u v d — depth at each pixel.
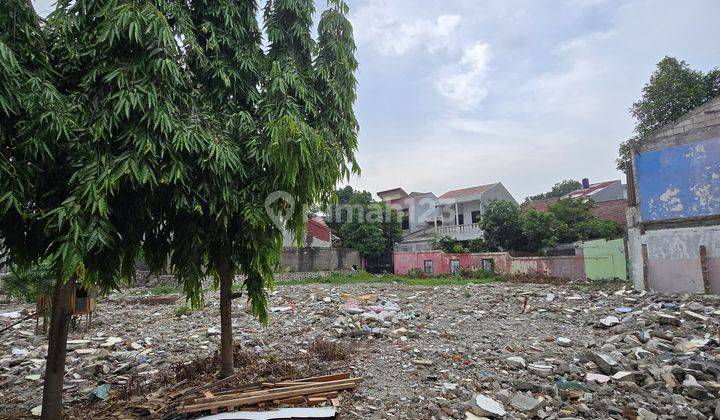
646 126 19.52
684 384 5.86
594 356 7.08
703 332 8.78
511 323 11.10
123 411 5.34
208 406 5.07
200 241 5.42
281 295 17.17
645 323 9.75
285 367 7.05
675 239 13.82
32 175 3.91
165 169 4.48
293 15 6.28
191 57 5.15
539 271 22.41
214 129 5.00
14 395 6.38
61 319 4.71
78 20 4.33
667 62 19.77
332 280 24.77
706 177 13.25
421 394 5.97
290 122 4.72
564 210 25.48
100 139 4.12
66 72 4.41
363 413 5.30
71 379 6.98
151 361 8.10
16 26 3.84
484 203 32.97
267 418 4.85
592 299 13.94
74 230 3.76
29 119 3.82
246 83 5.77
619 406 5.44
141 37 4.11
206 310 14.20
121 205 4.90
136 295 19.72
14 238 4.50
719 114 13.12
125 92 4.02
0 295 17.97
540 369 6.76
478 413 5.23
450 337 9.55
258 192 5.44
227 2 5.56
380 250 31.11
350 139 6.62
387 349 8.55
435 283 21.73
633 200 15.52
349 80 6.56
